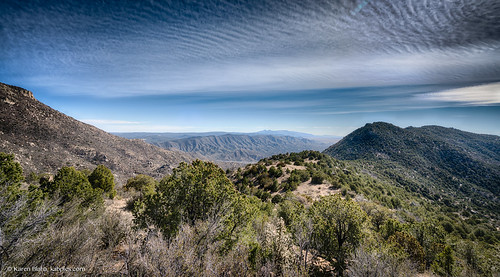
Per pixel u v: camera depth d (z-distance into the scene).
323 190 57.03
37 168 66.31
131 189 26.73
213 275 4.54
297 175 64.69
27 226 4.57
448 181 154.38
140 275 4.17
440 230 19.84
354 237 11.03
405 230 18.33
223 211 7.79
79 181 12.15
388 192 87.81
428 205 91.38
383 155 196.12
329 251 10.90
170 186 8.59
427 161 185.62
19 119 87.88
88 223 6.70
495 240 43.12
